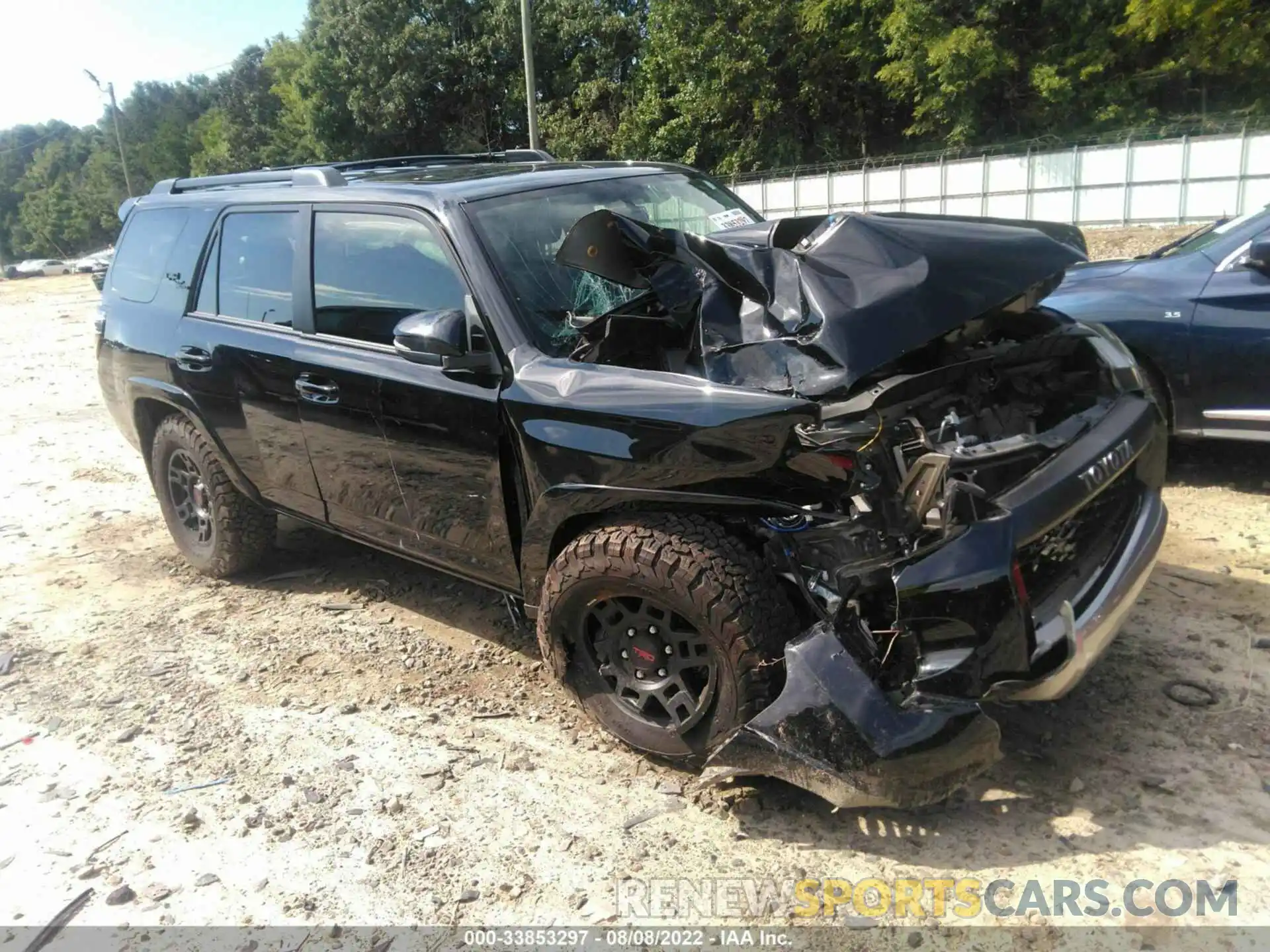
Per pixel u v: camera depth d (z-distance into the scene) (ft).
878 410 8.91
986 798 9.50
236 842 9.89
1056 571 9.57
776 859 8.98
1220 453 18.93
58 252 318.45
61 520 21.11
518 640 13.78
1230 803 9.11
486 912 8.65
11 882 9.59
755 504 8.96
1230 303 15.92
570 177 13.07
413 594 15.61
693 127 103.86
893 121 102.83
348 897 8.98
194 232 15.34
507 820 9.86
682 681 9.78
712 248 9.89
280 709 12.39
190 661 13.88
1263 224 16.16
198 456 15.64
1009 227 10.68
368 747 11.38
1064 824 9.05
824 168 91.04
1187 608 12.77
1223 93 85.87
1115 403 10.70
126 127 313.94
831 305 9.02
